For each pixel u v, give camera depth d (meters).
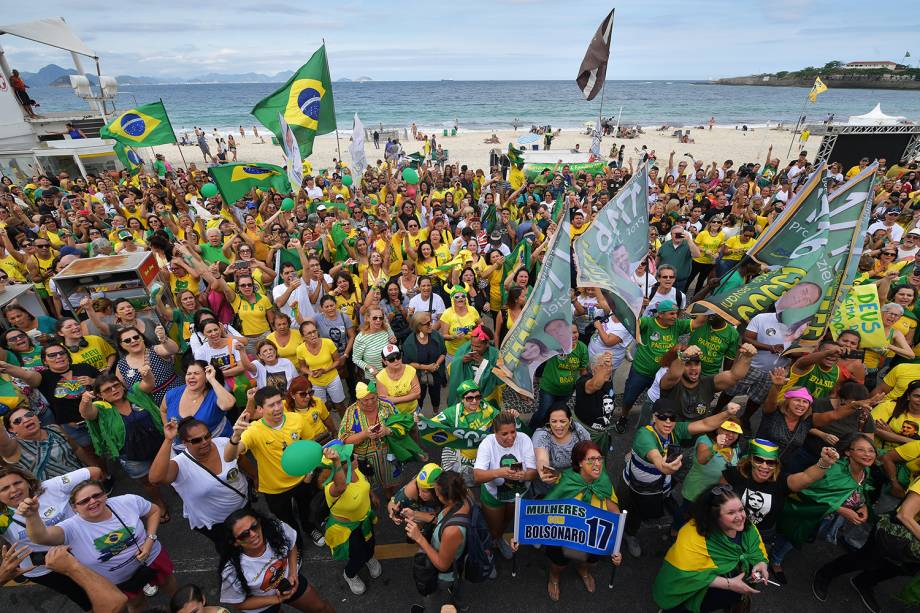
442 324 7.00
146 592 4.62
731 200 15.82
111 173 20.84
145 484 5.28
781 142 45.91
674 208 12.62
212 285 7.27
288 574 3.75
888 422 4.89
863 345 6.12
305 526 5.30
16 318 6.34
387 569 4.94
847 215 5.49
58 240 11.15
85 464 5.50
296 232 10.88
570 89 198.38
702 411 5.25
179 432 4.10
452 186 16.80
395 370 5.80
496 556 5.04
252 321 7.23
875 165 5.25
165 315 7.14
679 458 4.20
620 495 5.04
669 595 3.93
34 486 3.84
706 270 10.99
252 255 8.88
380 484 5.38
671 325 6.12
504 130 64.38
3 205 13.52
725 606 3.86
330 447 4.00
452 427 4.96
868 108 109.25
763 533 4.47
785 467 4.80
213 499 4.33
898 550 3.91
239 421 4.27
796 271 5.61
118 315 6.12
